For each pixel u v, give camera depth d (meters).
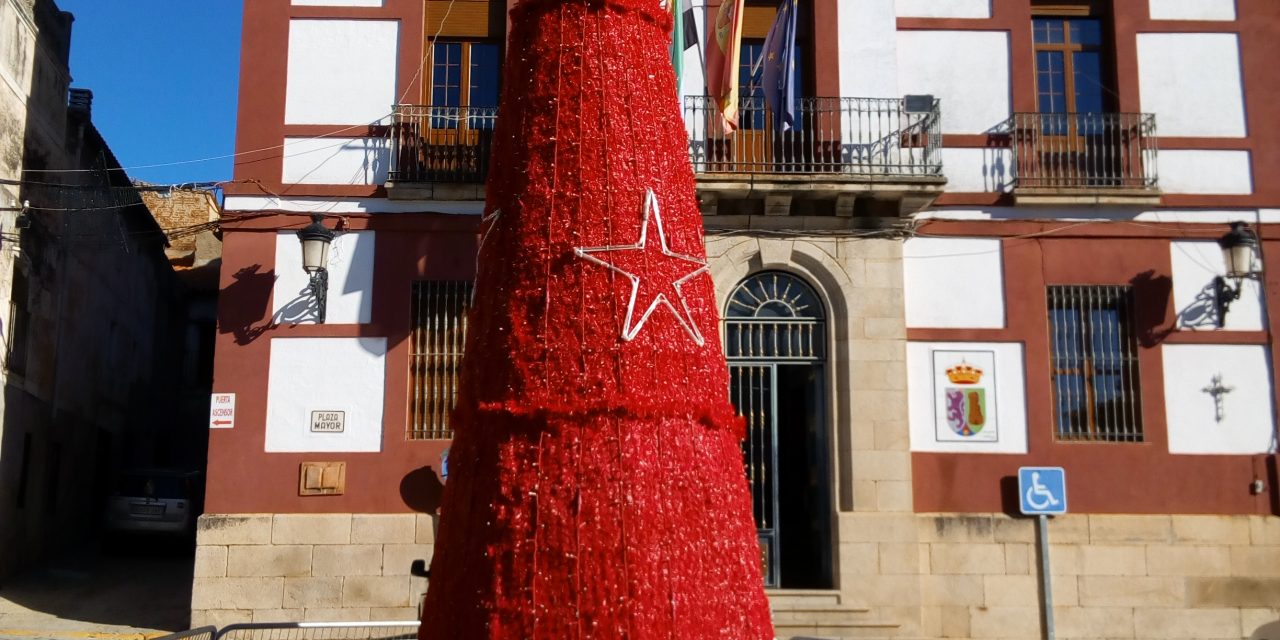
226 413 12.64
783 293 13.22
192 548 17.33
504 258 5.08
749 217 13.04
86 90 17.34
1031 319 13.05
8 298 14.32
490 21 13.75
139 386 21.72
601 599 4.42
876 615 12.21
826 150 13.23
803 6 13.80
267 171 13.15
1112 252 13.23
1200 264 13.23
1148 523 12.62
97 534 18.89
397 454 12.59
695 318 5.07
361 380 12.77
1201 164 13.41
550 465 4.61
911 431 12.80
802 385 13.97
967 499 12.67
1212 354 13.04
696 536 4.66
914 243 13.23
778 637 11.88
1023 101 13.46
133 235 20.75
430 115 13.33
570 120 5.20
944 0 13.68
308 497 12.49
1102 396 13.02
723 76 12.02
